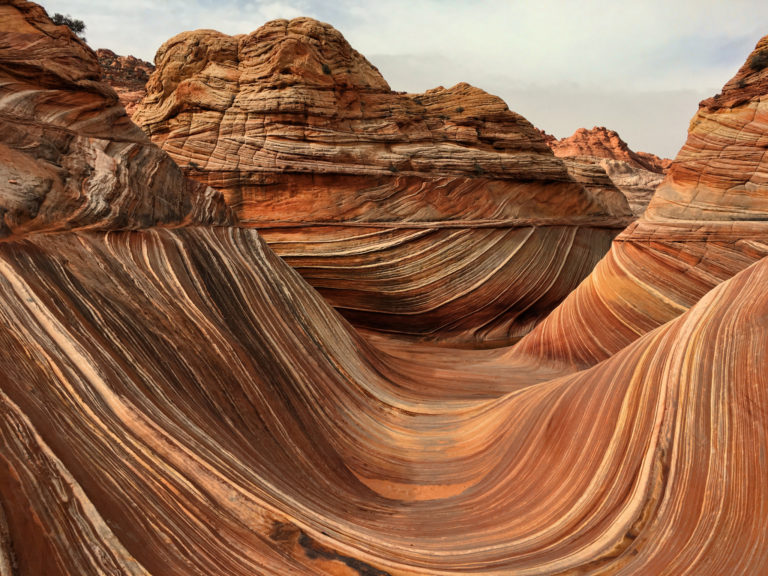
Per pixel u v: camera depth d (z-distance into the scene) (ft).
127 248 22.35
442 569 12.08
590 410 17.16
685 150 43.96
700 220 40.47
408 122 67.21
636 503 12.50
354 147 61.87
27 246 16.76
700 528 11.15
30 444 8.93
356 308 59.67
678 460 12.56
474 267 60.44
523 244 63.31
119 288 19.31
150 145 31.81
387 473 21.63
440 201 61.82
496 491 18.03
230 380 19.92
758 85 41.32
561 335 43.45
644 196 168.45
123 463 11.09
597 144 214.90
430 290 59.06
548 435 18.56
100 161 26.02
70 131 25.64
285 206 59.36
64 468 9.02
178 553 9.52
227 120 62.44
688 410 13.23
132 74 141.38
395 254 58.18
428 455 23.26
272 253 33.96
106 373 13.51
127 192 25.84
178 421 14.26
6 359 11.27
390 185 60.70
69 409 11.56
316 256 57.67
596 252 71.26
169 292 21.74
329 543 12.33
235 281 27.14
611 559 11.47
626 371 16.98
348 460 21.94
